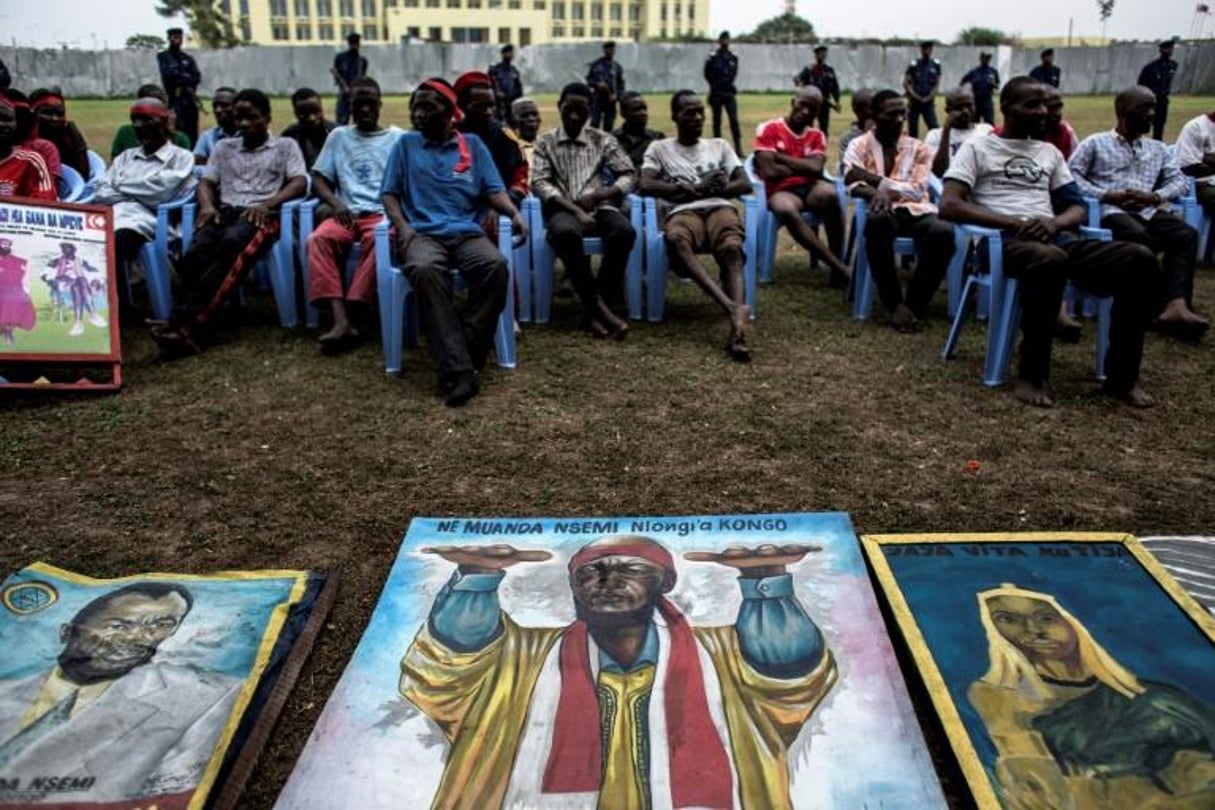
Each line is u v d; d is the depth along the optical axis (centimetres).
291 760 194
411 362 436
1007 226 405
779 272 639
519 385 401
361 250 469
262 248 466
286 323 498
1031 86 415
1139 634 219
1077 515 283
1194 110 1977
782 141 598
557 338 475
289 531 280
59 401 389
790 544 258
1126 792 178
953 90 593
